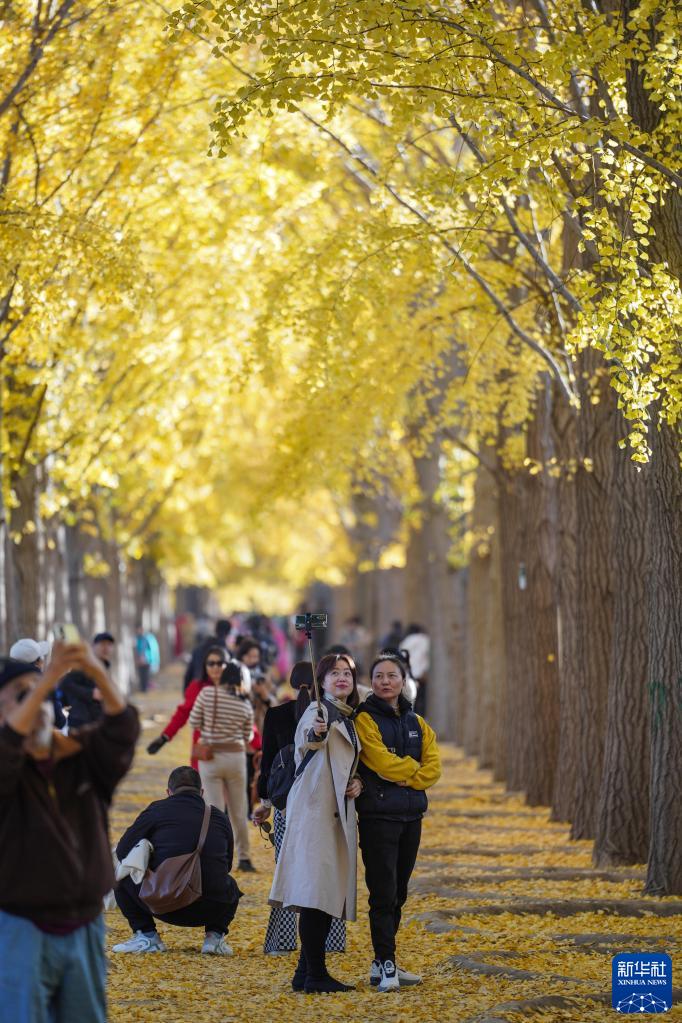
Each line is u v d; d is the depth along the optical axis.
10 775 8.57
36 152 24.05
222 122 17.34
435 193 23.48
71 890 8.80
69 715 23.91
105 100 25.11
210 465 57.12
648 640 20.98
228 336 32.38
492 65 17.83
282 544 93.62
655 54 16.81
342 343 27.78
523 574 35.25
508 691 36.44
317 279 27.08
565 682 30.36
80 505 43.62
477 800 35.03
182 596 157.50
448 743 54.28
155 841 16.08
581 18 19.20
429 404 39.44
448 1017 12.89
